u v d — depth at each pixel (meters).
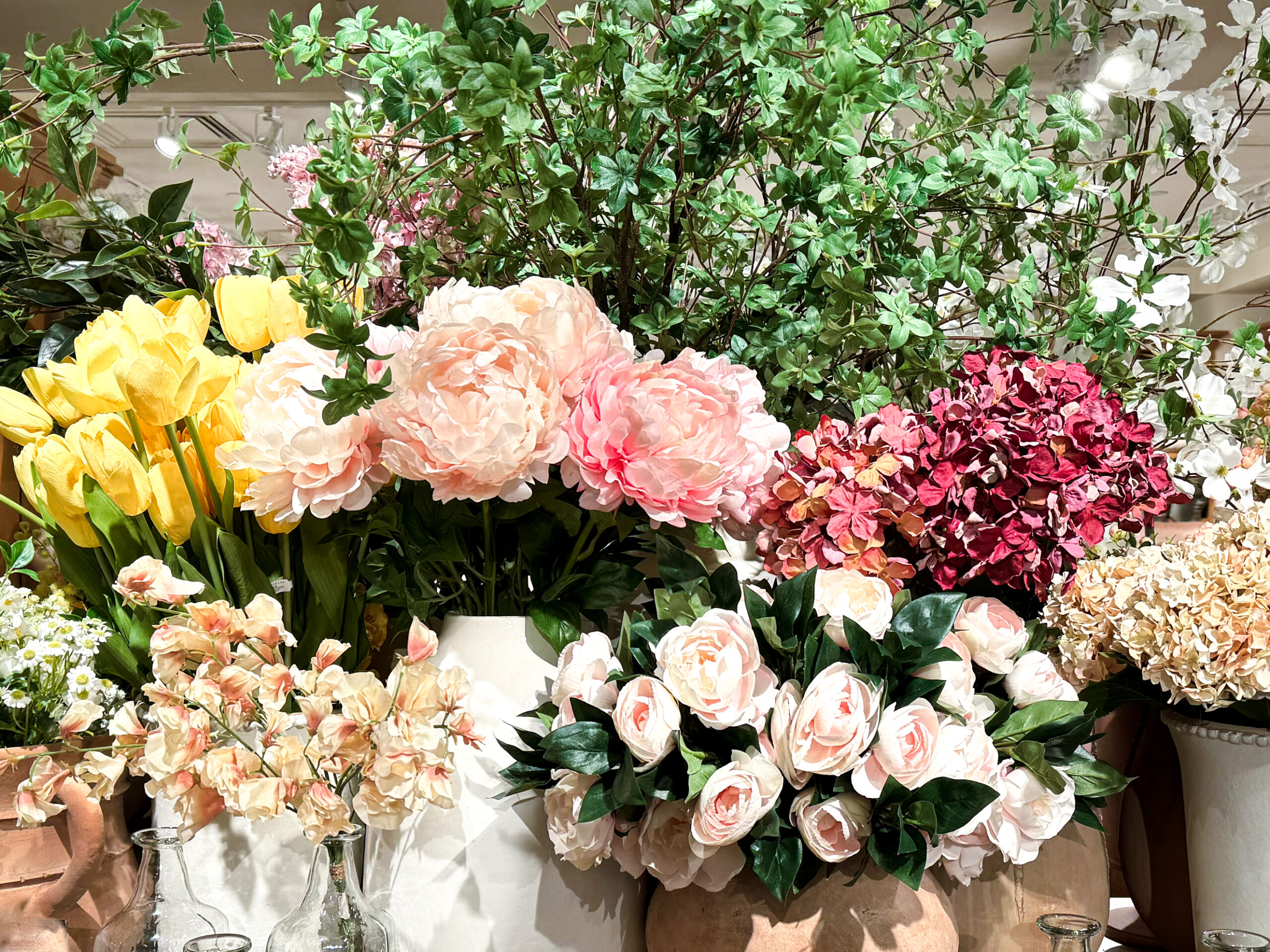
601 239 0.79
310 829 0.53
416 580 0.67
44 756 0.58
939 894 0.64
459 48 0.55
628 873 0.67
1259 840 0.69
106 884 0.62
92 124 0.90
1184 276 0.87
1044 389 0.68
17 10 3.24
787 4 0.63
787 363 0.78
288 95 3.69
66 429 0.68
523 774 0.61
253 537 0.70
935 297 0.89
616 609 0.77
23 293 0.88
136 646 0.65
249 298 0.69
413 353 0.58
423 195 0.92
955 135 0.83
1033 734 0.66
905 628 0.61
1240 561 0.69
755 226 0.80
